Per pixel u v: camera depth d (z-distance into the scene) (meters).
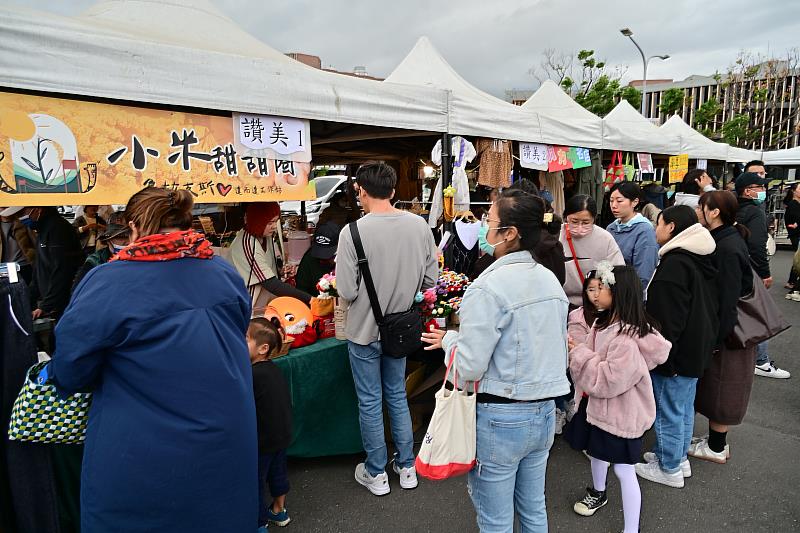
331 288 2.87
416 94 3.41
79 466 2.05
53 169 2.00
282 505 2.44
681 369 2.50
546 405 1.67
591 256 3.10
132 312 1.31
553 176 5.46
